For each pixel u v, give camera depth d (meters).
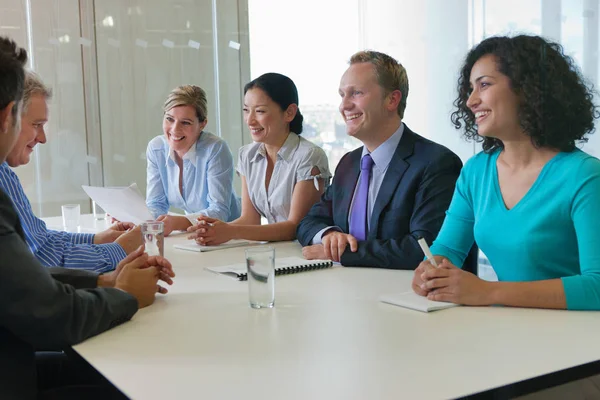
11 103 1.28
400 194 2.19
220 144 3.35
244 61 5.32
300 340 1.32
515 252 1.64
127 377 1.14
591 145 3.79
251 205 3.04
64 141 4.70
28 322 1.25
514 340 1.28
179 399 1.04
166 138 3.43
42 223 2.13
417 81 5.14
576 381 1.25
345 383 1.08
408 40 5.18
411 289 1.73
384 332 1.36
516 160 1.69
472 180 1.83
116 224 2.65
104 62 4.79
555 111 1.58
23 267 1.26
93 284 1.69
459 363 1.16
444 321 1.43
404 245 2.00
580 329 1.34
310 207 2.74
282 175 2.85
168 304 1.65
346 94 2.28
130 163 4.94
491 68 1.63
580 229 1.53
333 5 5.59
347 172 2.40
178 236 2.80
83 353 1.28
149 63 4.96
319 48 5.59
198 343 1.32
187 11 5.06
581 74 1.65
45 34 4.57
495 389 1.05
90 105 4.77
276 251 2.38
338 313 1.52
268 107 2.78
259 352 1.25
